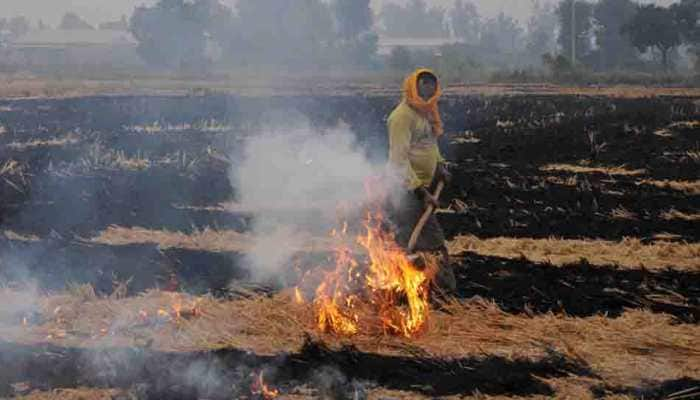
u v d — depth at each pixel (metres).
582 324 7.01
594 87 38.75
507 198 11.95
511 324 7.03
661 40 51.34
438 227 7.85
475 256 9.00
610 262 8.80
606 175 13.70
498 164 15.03
